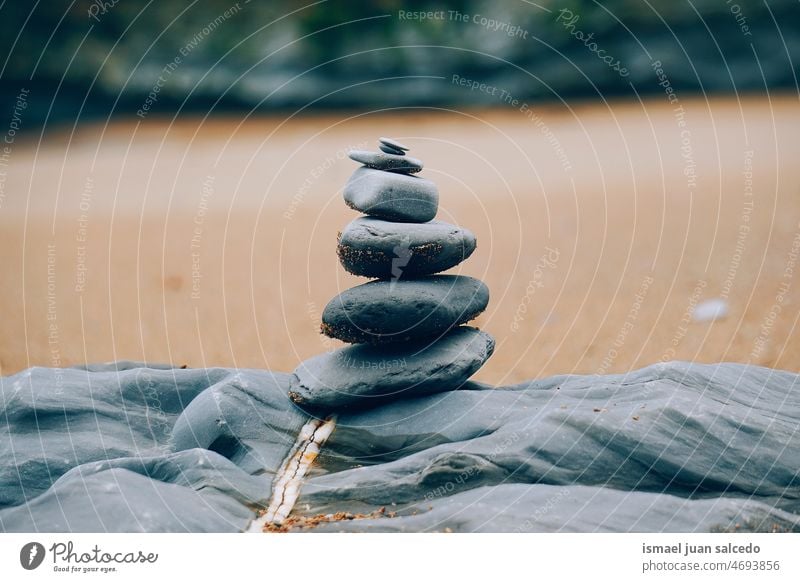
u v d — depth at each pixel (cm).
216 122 3916
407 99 4038
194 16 3869
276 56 3950
